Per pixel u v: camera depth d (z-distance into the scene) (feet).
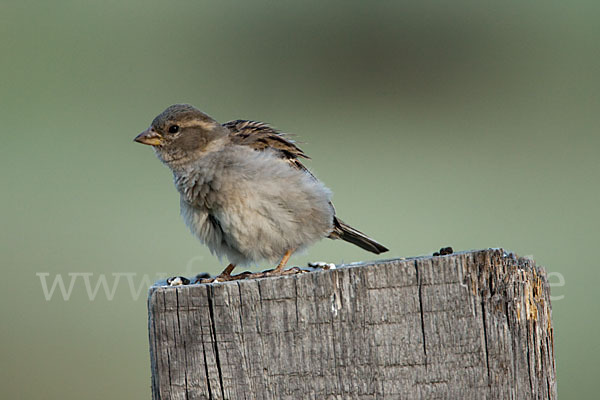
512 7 86.38
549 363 15.78
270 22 82.64
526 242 45.29
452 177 53.83
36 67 69.26
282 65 75.61
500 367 15.15
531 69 74.54
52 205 49.73
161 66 72.23
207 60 74.02
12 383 36.04
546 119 63.93
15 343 38.60
